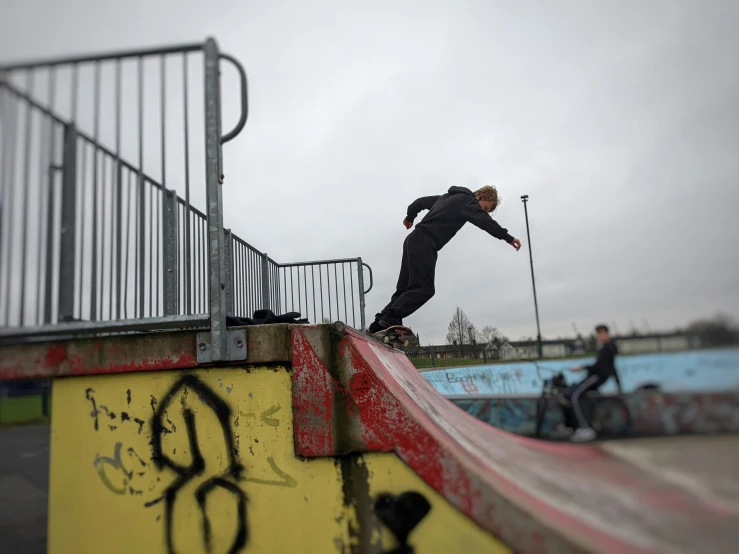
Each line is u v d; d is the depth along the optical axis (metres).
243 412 1.82
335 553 1.64
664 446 2.58
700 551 1.50
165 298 3.07
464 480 1.56
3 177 1.85
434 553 1.54
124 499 1.82
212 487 1.78
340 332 1.81
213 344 1.82
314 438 1.74
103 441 1.88
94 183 2.04
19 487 1.88
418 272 3.73
